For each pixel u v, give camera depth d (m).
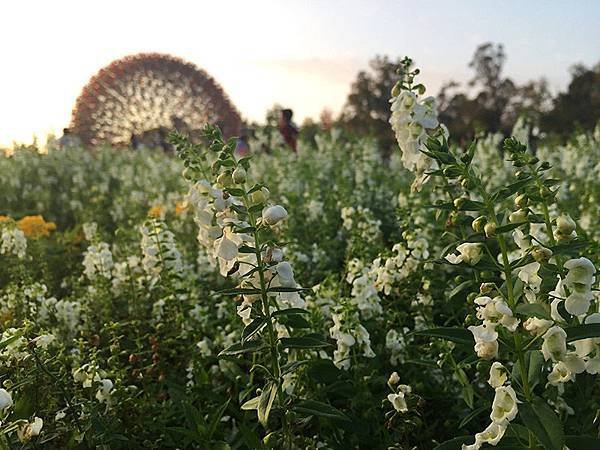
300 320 3.45
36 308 5.71
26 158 19.69
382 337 4.71
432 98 3.85
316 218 9.56
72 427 3.70
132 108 27.84
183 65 28.23
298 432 3.66
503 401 2.42
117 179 19.44
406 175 13.36
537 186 2.76
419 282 4.61
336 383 3.97
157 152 22.59
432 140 2.66
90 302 6.24
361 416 3.98
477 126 13.19
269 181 12.25
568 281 2.44
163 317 5.55
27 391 3.80
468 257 2.54
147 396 4.23
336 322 4.09
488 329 2.44
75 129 27.72
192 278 6.38
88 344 5.09
